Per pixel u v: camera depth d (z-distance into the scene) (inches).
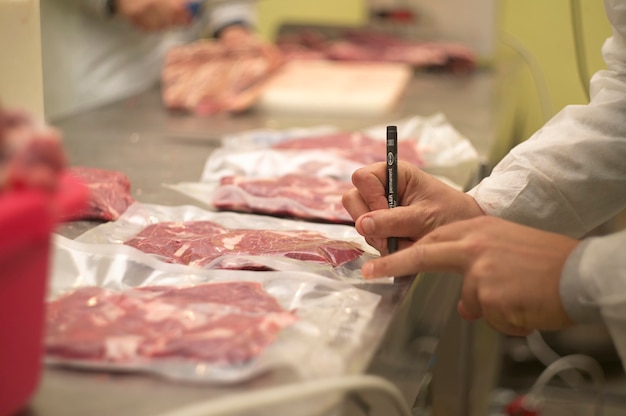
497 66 108.5
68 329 28.5
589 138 46.9
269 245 39.6
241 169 58.0
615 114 47.3
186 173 57.7
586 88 76.2
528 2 111.5
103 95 96.3
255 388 25.9
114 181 48.6
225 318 30.0
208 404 23.6
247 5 108.4
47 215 22.3
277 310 31.4
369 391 28.5
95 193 45.8
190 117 78.7
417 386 41.1
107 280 34.9
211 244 39.4
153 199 50.7
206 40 110.9
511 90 94.3
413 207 40.5
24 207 21.5
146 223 44.8
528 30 112.7
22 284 22.8
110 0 90.4
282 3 129.9
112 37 96.2
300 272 35.7
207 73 84.3
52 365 26.5
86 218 45.0
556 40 111.7
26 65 41.4
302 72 94.5
